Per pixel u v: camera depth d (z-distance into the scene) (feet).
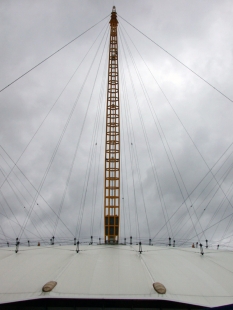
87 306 85.30
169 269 103.65
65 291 85.97
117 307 85.25
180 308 85.05
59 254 121.80
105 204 189.06
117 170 201.26
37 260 112.98
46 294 84.12
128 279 92.73
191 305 83.41
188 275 99.71
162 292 85.10
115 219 184.44
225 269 110.42
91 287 87.92
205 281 96.22
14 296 84.89
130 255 119.75
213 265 114.42
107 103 226.38
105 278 93.25
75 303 85.35
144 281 91.86
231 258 126.93
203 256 127.65
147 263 108.47
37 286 89.15
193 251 136.87
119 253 122.83
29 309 84.99
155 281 91.76
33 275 96.48
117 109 223.10
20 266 106.11
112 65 241.76
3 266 107.45
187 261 116.78
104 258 114.01
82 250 127.95
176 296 85.05
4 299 84.12
